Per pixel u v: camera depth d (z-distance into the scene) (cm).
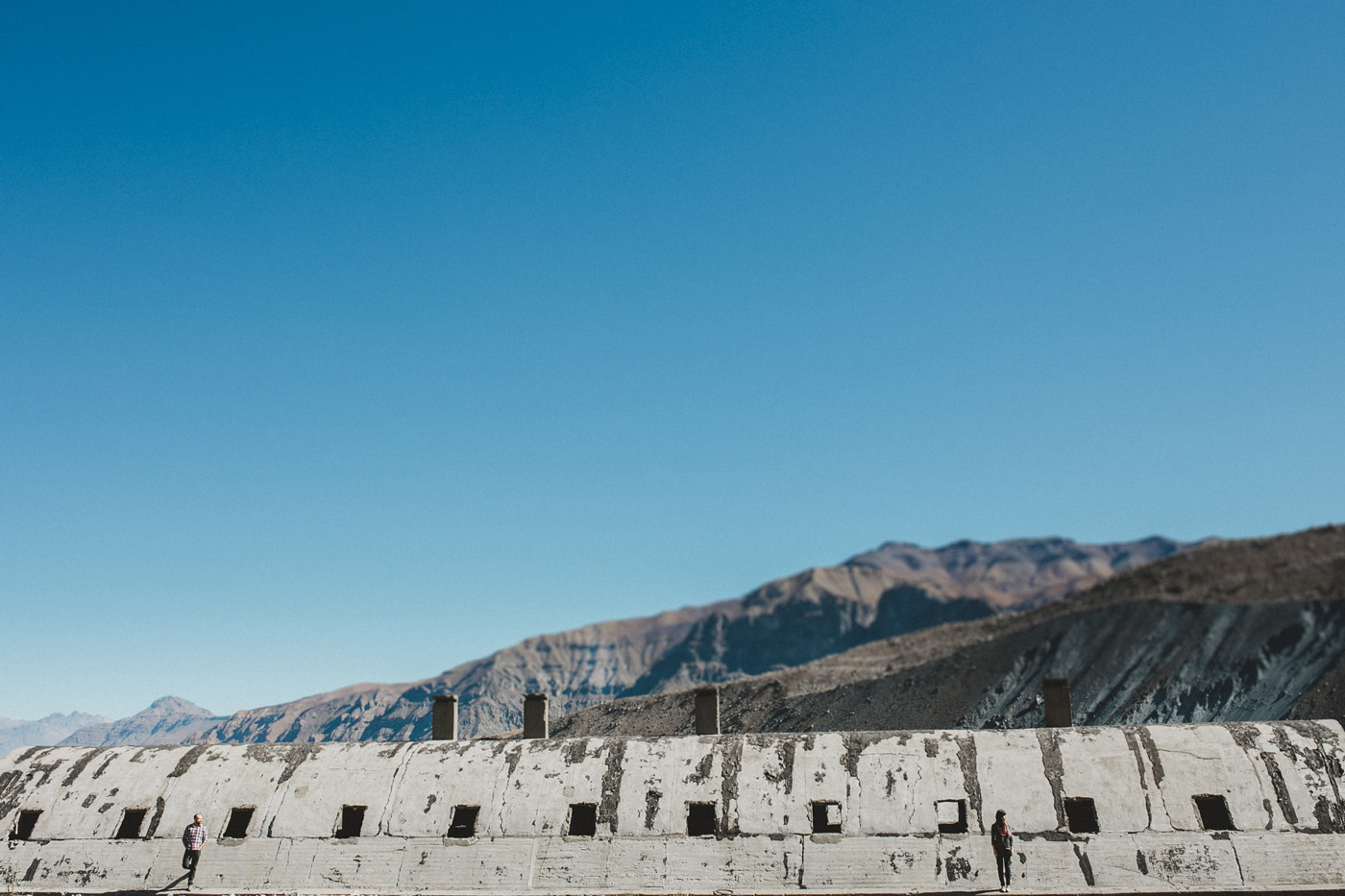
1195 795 3788
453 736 4641
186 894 3925
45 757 4550
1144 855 3659
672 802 3991
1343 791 3756
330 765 4338
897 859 3744
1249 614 11469
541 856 3903
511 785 4134
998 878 3644
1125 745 3978
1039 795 3841
